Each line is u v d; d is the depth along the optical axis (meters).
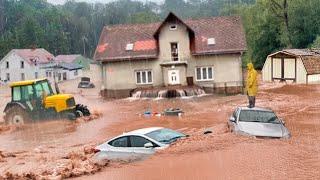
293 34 75.19
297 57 52.72
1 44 140.12
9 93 73.94
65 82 100.50
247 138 16.66
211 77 48.28
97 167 14.72
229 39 48.44
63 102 30.84
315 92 42.00
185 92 45.12
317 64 52.75
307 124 22.92
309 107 31.30
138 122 28.83
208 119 28.25
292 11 74.38
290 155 13.48
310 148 14.49
